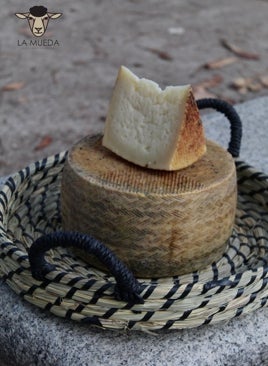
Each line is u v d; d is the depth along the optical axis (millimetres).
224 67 2588
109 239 1002
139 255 1002
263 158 1409
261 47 2785
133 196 976
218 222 1019
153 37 2848
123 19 3027
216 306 965
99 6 3180
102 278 1024
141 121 1003
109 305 950
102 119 2225
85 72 2527
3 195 1096
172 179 1002
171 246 1000
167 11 3154
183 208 982
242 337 1001
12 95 2355
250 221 1159
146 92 999
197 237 1006
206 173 1019
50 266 960
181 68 2572
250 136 1474
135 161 1011
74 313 975
